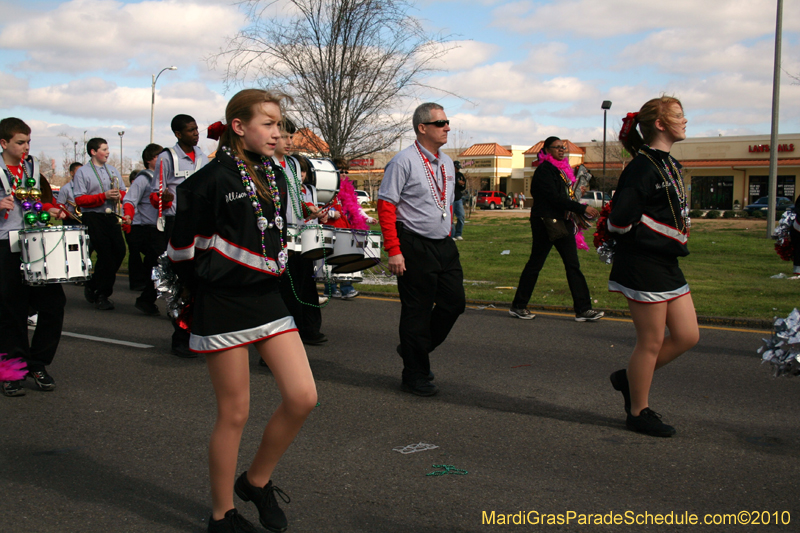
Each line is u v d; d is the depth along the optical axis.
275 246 2.92
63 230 5.00
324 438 4.27
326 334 7.39
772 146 19.75
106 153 8.70
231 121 2.89
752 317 7.80
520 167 71.38
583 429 4.43
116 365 6.10
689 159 53.34
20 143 5.00
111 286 9.01
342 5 13.73
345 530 3.10
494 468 3.80
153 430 4.45
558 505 3.35
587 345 6.81
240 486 3.06
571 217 7.91
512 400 5.05
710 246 16.88
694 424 4.52
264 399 5.10
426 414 4.73
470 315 8.43
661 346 4.25
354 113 14.23
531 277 8.09
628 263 4.14
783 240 5.74
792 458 3.95
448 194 5.12
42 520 3.21
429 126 5.00
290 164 4.68
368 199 52.94
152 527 3.15
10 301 5.08
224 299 2.83
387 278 11.76
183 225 2.80
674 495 3.46
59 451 4.08
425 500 3.41
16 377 4.03
